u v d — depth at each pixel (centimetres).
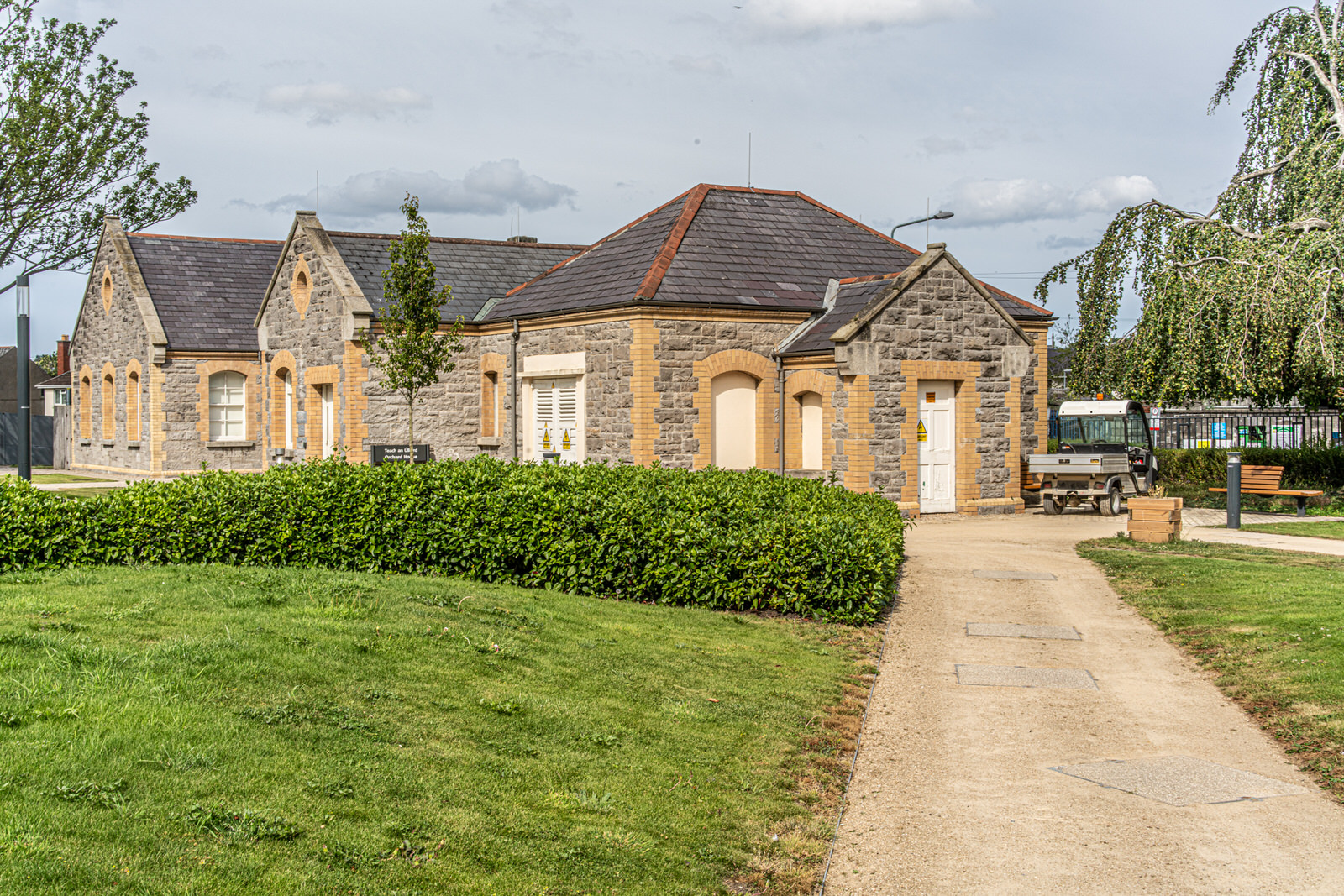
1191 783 762
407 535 1309
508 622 1041
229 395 3338
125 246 3412
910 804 726
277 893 492
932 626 1254
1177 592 1394
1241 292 2239
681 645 1064
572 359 2325
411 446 2170
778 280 2364
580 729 780
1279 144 2561
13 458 4341
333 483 1320
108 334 3559
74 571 1122
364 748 673
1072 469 2322
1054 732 880
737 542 1249
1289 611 1224
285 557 1290
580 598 1232
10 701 651
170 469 3241
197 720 664
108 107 3684
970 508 2295
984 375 2302
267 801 578
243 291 3450
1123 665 1091
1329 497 2638
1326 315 2177
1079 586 1477
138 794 560
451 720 753
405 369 2145
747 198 2619
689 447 2200
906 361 2189
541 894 539
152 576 1092
